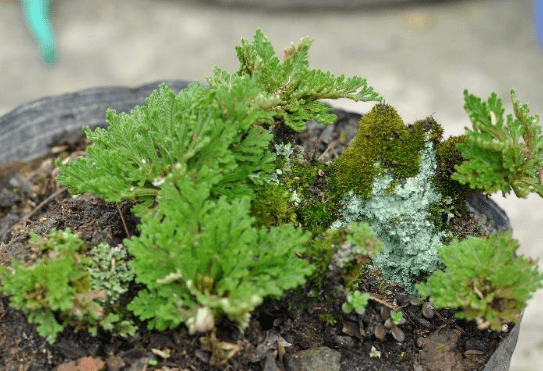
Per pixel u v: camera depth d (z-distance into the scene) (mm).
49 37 1233
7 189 604
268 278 483
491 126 512
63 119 627
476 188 535
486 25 1306
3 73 1213
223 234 488
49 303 477
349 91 543
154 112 521
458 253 503
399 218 534
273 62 540
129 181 516
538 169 524
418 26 1307
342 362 508
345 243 501
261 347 497
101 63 1242
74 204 540
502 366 512
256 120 521
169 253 488
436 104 1143
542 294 950
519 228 1002
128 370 488
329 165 551
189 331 487
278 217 524
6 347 494
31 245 505
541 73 1197
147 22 1337
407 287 539
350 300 505
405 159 533
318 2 1334
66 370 483
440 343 514
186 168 507
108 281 499
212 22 1332
